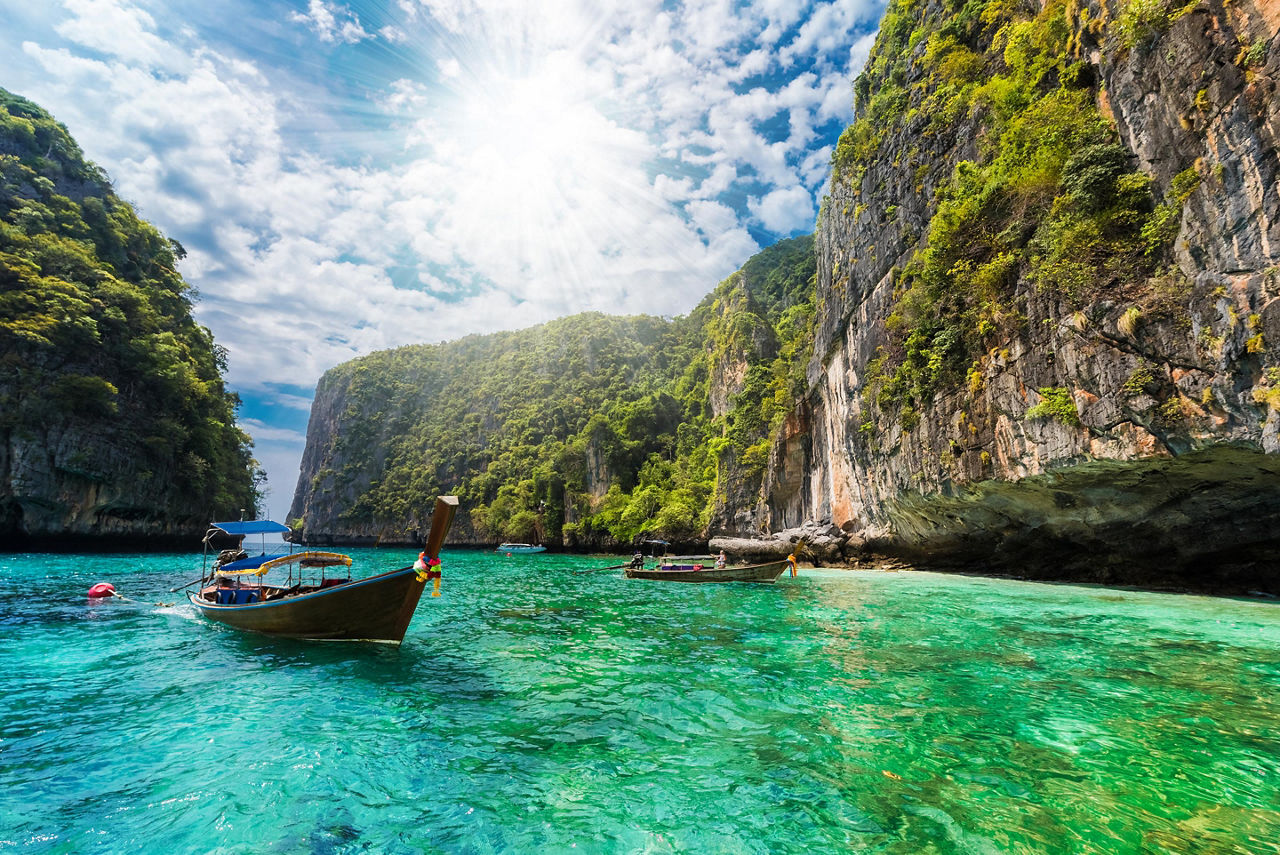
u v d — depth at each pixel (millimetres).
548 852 4051
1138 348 14383
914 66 28344
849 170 32844
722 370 66062
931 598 17281
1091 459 15859
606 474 70125
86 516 40000
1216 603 15211
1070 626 12344
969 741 5988
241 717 6930
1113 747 5777
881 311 27766
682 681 8406
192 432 48688
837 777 5184
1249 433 12453
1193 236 13430
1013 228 18547
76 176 50562
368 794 4922
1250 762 5395
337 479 125000
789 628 12758
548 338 125938
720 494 53719
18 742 6121
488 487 89750
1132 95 15086
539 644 11180
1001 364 18891
